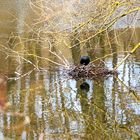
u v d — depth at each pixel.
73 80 16.02
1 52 21.73
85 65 16.86
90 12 16.97
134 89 14.60
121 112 12.20
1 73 16.88
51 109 12.44
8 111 12.07
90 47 22.05
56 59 19.73
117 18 16.59
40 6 20.50
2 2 37.09
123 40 24.23
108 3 16.44
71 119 11.61
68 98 13.62
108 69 17.12
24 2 34.66
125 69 17.62
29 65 18.48
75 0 17.02
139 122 11.38
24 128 10.66
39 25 25.27
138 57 20.00
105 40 23.44
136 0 16.98
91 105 12.92
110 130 10.80
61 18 18.11
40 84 15.27
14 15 32.53
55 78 16.17
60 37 18.78
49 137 10.08
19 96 13.71
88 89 14.77
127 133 10.55
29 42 24.09
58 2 18.62
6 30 28.70
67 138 10.08
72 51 21.67
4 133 10.16
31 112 12.07
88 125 11.09
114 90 14.58
